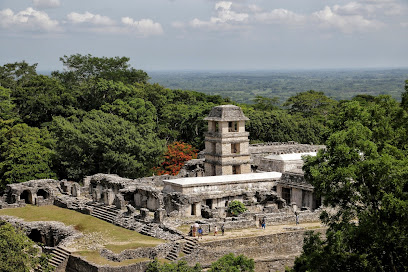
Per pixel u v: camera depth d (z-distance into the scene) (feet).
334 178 148.66
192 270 175.63
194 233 213.66
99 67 534.78
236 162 305.53
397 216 137.59
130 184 274.57
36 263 187.83
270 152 363.56
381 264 146.72
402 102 179.83
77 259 198.08
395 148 154.92
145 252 200.95
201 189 263.70
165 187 270.67
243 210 250.37
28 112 429.38
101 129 332.39
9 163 315.37
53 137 368.89
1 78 513.45
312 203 260.83
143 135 352.49
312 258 151.02
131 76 544.62
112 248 205.98
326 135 178.50
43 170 320.50
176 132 428.15
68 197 286.25
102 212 256.11
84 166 334.85
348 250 153.17
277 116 457.27
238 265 165.78
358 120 166.71
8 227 185.26
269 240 216.33
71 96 433.89
